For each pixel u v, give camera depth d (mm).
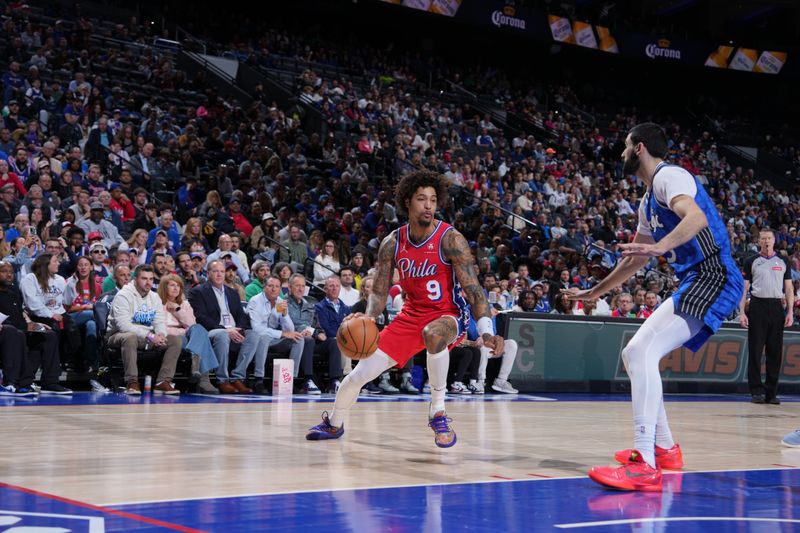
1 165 10766
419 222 4418
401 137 18469
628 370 3723
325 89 20203
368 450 4418
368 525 2613
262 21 25797
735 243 20578
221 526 2535
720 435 5879
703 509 3062
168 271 9109
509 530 2609
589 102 30641
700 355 11258
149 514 2668
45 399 7047
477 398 9102
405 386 9469
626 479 3430
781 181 29203
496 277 12055
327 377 9680
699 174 25766
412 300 4555
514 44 29781
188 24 23500
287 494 3088
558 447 4824
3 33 17203
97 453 4039
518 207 17625
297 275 9391
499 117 25859
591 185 21438
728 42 31062
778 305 9406
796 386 11844
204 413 6254
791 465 4379
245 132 16031
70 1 21391
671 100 32375
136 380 7895
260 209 12516
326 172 15930
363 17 27531
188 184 12633
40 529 2424
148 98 16734
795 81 32625
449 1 25484
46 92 14773
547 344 10461
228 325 8719
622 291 13141
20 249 8836
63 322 8211
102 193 10812
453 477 3629
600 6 29734
